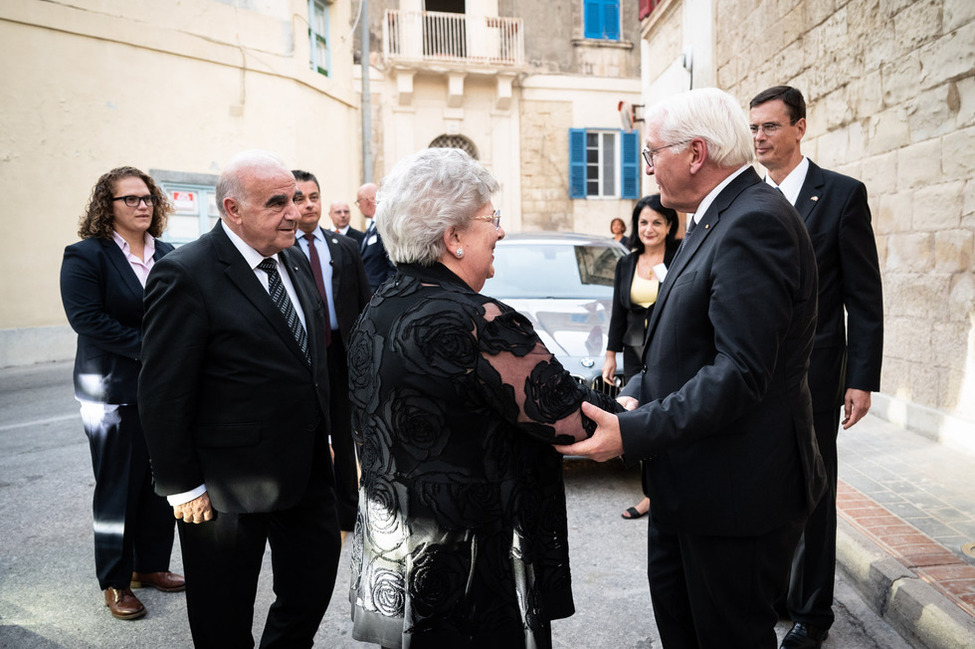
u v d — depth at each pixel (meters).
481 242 1.45
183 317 1.99
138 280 2.88
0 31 8.64
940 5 4.39
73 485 4.38
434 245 1.41
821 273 2.45
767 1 6.81
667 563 1.96
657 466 1.74
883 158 5.08
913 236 4.79
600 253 5.87
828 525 2.44
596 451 1.40
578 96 16.38
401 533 1.34
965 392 4.34
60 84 9.23
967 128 4.23
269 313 2.11
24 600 2.96
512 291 5.36
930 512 3.36
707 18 8.31
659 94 10.56
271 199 2.06
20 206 8.90
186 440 2.01
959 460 4.14
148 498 3.00
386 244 1.46
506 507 1.36
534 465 1.43
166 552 3.07
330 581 2.29
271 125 11.82
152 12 10.12
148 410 1.98
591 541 3.46
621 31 16.45
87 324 2.71
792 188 2.55
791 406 1.65
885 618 2.71
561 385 1.37
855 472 3.99
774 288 1.52
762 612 1.73
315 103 12.91
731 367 1.48
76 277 2.75
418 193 1.39
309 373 2.19
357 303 3.88
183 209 10.74
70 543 3.53
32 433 5.62
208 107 10.92
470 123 16.05
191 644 2.62
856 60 5.36
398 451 1.34
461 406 1.32
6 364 8.69
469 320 1.32
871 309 2.42
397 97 15.48
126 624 2.77
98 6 9.52
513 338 1.33
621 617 2.76
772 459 1.63
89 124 9.55
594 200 16.67
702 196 1.71
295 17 12.12
